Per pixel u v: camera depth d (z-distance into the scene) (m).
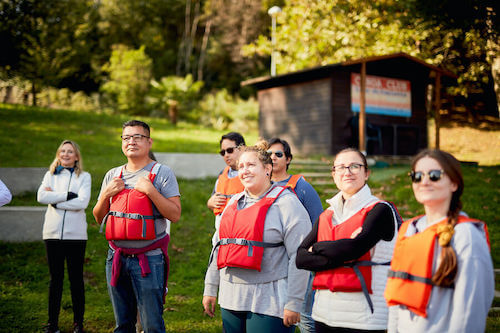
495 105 26.38
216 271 3.01
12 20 18.52
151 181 3.31
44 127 15.63
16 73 21.58
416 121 16.61
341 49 17.20
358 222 2.43
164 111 29.95
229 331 2.79
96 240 7.11
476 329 1.78
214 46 42.97
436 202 2.01
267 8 40.22
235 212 2.82
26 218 7.03
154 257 3.24
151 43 44.38
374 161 13.31
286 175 3.93
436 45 17.70
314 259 2.44
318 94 15.66
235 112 32.25
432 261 1.93
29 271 6.08
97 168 10.20
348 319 2.36
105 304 5.37
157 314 3.19
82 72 33.75
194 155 10.29
